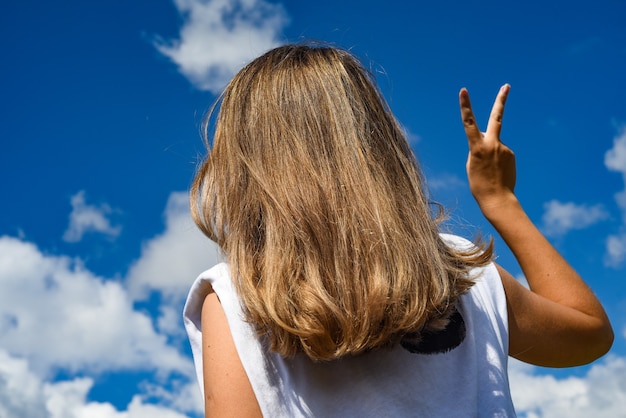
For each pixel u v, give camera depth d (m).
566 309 1.47
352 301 1.17
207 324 1.29
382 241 1.21
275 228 1.22
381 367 1.23
